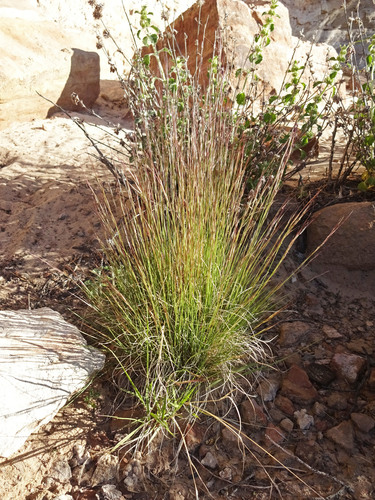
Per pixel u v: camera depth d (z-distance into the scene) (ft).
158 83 16.35
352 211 11.39
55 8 21.63
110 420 8.40
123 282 9.71
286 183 13.58
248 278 10.04
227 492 7.48
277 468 7.77
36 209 13.01
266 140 11.93
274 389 8.89
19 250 11.85
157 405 8.20
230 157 10.40
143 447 7.98
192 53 17.93
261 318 10.06
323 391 8.93
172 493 7.46
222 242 9.41
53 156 15.42
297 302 10.66
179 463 7.86
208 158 9.41
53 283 10.98
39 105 18.24
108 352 9.32
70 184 13.91
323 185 13.12
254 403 8.61
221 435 8.21
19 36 18.13
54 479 7.57
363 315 10.48
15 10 19.98
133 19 24.16
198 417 8.06
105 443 8.05
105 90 21.24
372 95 12.88
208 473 7.73
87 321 9.93
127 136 11.51
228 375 8.74
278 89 18.19
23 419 7.73
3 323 9.10
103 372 9.05
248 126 12.00
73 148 15.92
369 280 11.15
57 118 18.34
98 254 11.44
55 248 11.87
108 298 9.49
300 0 29.73
